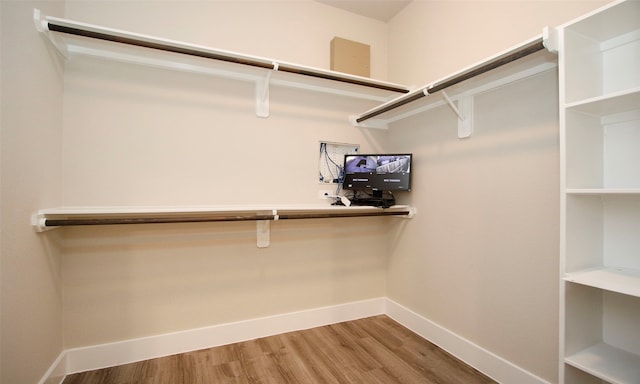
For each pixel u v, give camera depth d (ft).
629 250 3.82
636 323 3.77
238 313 6.79
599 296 4.06
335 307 7.81
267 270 7.08
